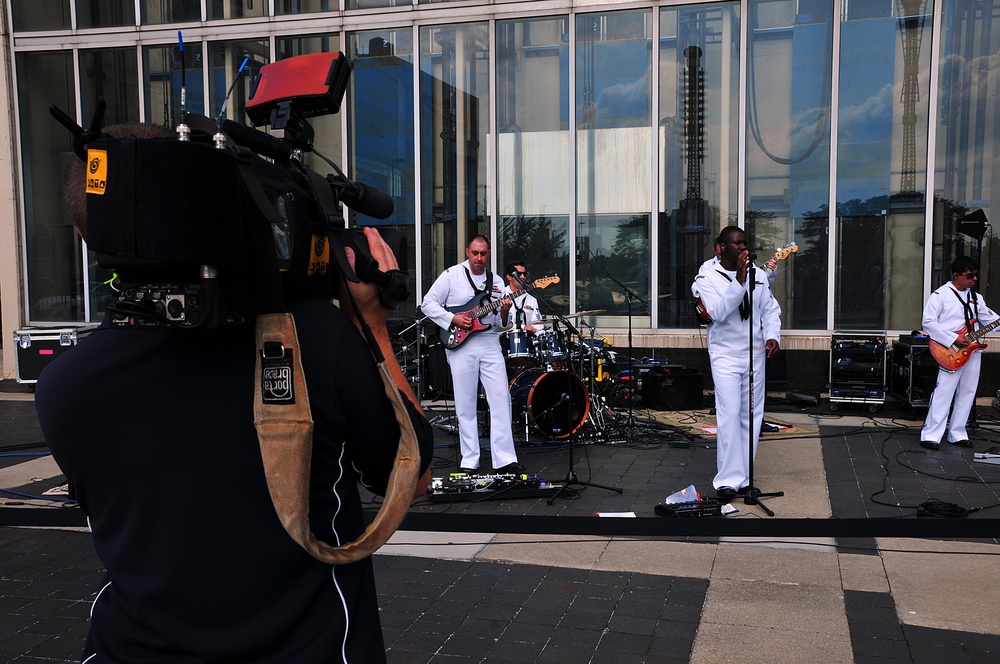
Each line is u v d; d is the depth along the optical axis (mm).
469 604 3908
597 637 3533
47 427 1212
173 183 962
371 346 1271
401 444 1303
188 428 1182
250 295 1133
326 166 11188
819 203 9859
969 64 9383
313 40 11070
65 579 4371
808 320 9938
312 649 1210
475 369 6543
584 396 7457
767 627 3596
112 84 11758
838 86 9695
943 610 3740
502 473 6516
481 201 10750
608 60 10258
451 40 10664
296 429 1154
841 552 4562
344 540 1277
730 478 5664
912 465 6566
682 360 10164
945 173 9523
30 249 12062
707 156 10109
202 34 11328
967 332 7164
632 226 10344
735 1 9867
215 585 1187
